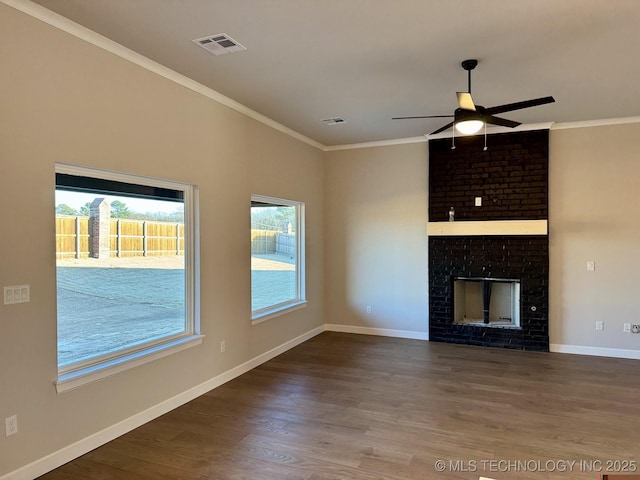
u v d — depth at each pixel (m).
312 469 2.62
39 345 2.55
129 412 3.15
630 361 4.85
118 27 2.76
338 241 6.47
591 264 5.13
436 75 3.60
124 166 3.10
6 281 2.38
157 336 3.57
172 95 3.55
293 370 4.60
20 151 2.45
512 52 3.16
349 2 2.47
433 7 2.53
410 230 6.02
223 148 4.19
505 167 5.41
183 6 2.51
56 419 2.64
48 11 2.55
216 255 4.09
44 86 2.57
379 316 6.24
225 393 3.92
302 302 5.80
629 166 4.96
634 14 2.61
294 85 3.84
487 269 5.52
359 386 4.09
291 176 5.52
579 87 3.91
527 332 5.36
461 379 4.26
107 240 3.14
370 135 5.76
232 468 2.64
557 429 3.14
